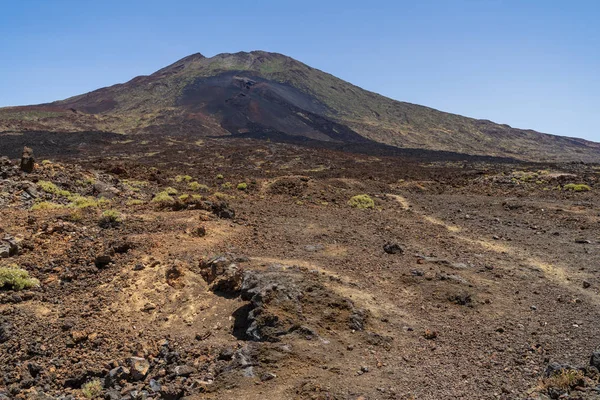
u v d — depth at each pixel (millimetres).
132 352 7793
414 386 6512
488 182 33500
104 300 9375
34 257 10875
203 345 7867
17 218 13195
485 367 7066
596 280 11141
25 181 18109
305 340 7602
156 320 8852
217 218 16031
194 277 10312
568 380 6133
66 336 8109
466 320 8883
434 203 25328
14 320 8391
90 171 23828
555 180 31797
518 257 13406
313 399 6055
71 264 10734
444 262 12406
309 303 8641
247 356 7105
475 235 16500
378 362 7184
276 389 6355
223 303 9258
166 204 17219
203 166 46969
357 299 9477
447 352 7605
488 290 10352
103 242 12023
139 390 6805
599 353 6777
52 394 6832
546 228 17500
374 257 12781
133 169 35594
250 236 14227
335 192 28234
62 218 13508
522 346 7715
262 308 8172
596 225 17297
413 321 8836
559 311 9258
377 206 24750
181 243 12438
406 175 41625
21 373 7137
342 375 6738
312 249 13258
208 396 6336
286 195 27047
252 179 32750
